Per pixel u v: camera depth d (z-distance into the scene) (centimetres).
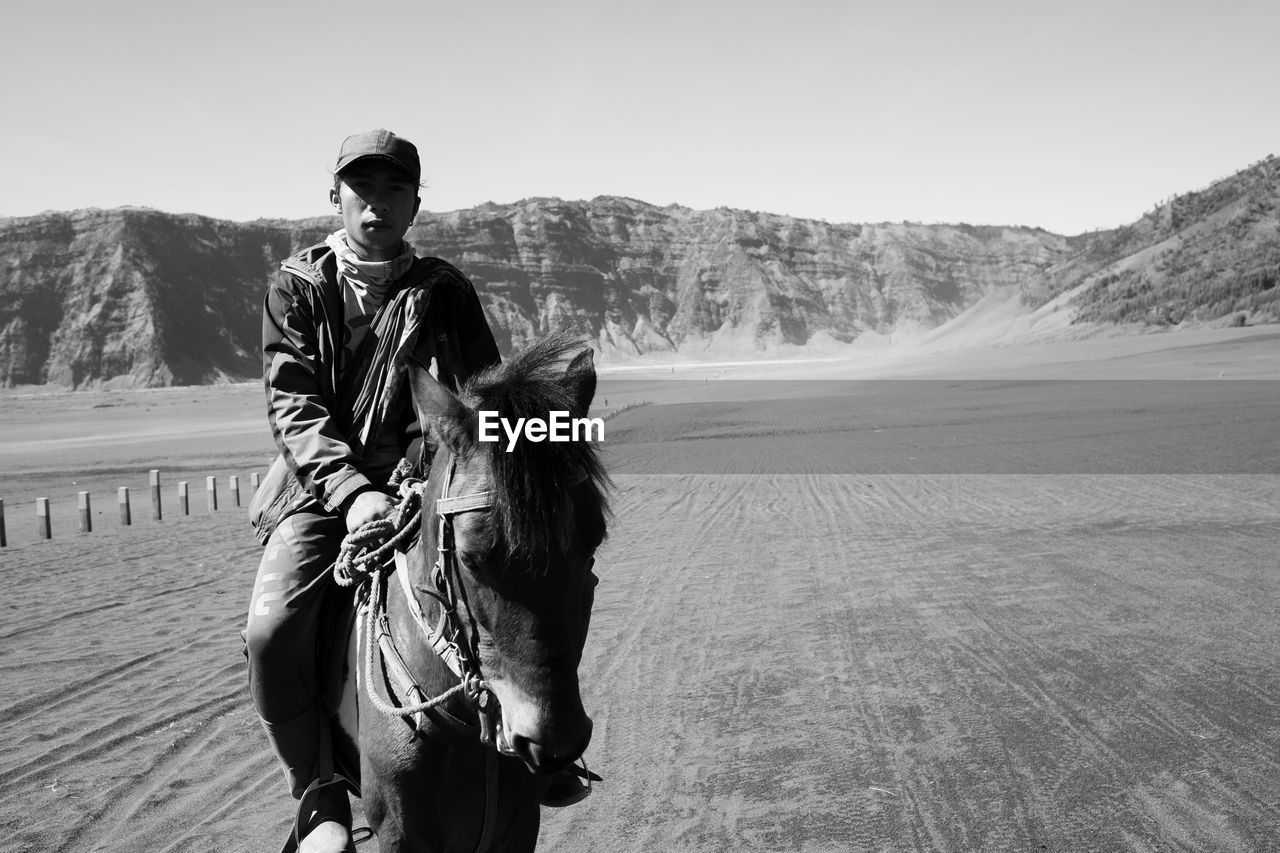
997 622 980
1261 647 848
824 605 1095
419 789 304
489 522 261
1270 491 1786
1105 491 1902
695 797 600
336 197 367
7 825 577
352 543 315
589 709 774
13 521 2236
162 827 571
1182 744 640
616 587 1248
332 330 347
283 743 341
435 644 289
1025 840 520
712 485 2384
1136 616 973
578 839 550
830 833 541
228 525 2045
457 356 362
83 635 1063
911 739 676
